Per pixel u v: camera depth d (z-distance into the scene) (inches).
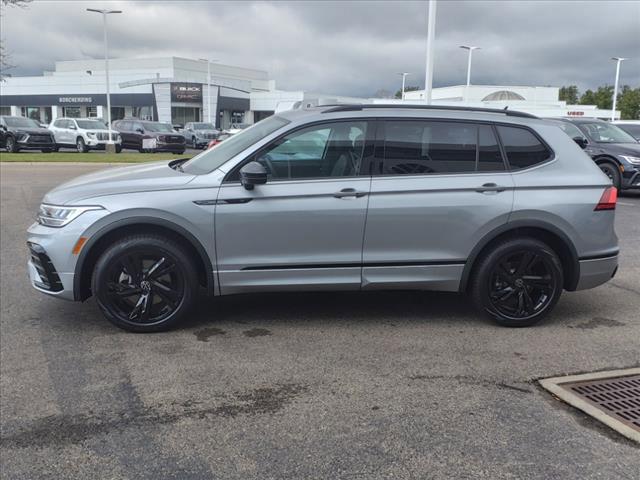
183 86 2486.5
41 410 135.0
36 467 113.7
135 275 177.8
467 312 206.1
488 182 182.9
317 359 164.2
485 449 119.6
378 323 193.6
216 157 191.5
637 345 177.6
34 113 2805.1
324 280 181.8
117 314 179.3
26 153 1043.9
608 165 506.6
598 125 543.2
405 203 178.9
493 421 130.9
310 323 192.7
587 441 123.0
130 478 110.2
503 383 150.4
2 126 1063.0
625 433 125.4
